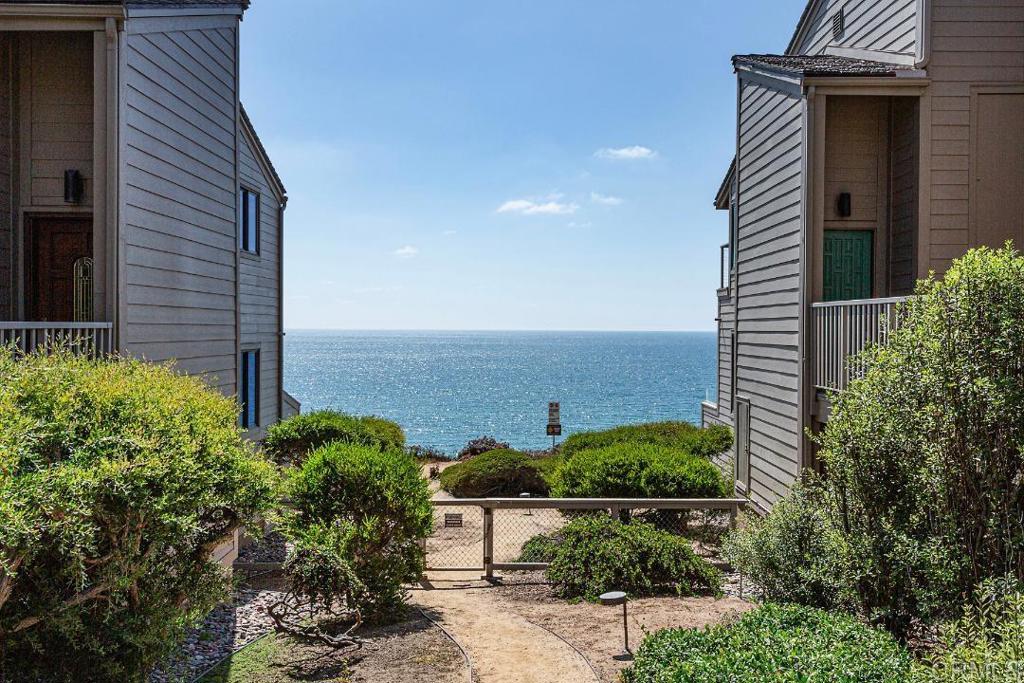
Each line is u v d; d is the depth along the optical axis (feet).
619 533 27.20
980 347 15.75
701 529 32.86
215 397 21.30
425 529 24.54
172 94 29.55
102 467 12.68
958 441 16.03
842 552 18.26
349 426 43.42
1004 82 30.81
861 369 22.71
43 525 11.25
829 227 34.22
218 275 35.09
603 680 17.99
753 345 38.50
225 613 23.70
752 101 38.68
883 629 17.52
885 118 34.17
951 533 16.28
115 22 24.95
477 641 21.12
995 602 13.91
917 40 31.12
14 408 12.92
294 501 24.14
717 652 14.74
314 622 23.06
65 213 28.25
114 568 13.70
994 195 31.07
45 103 28.14
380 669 19.02
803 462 31.12
